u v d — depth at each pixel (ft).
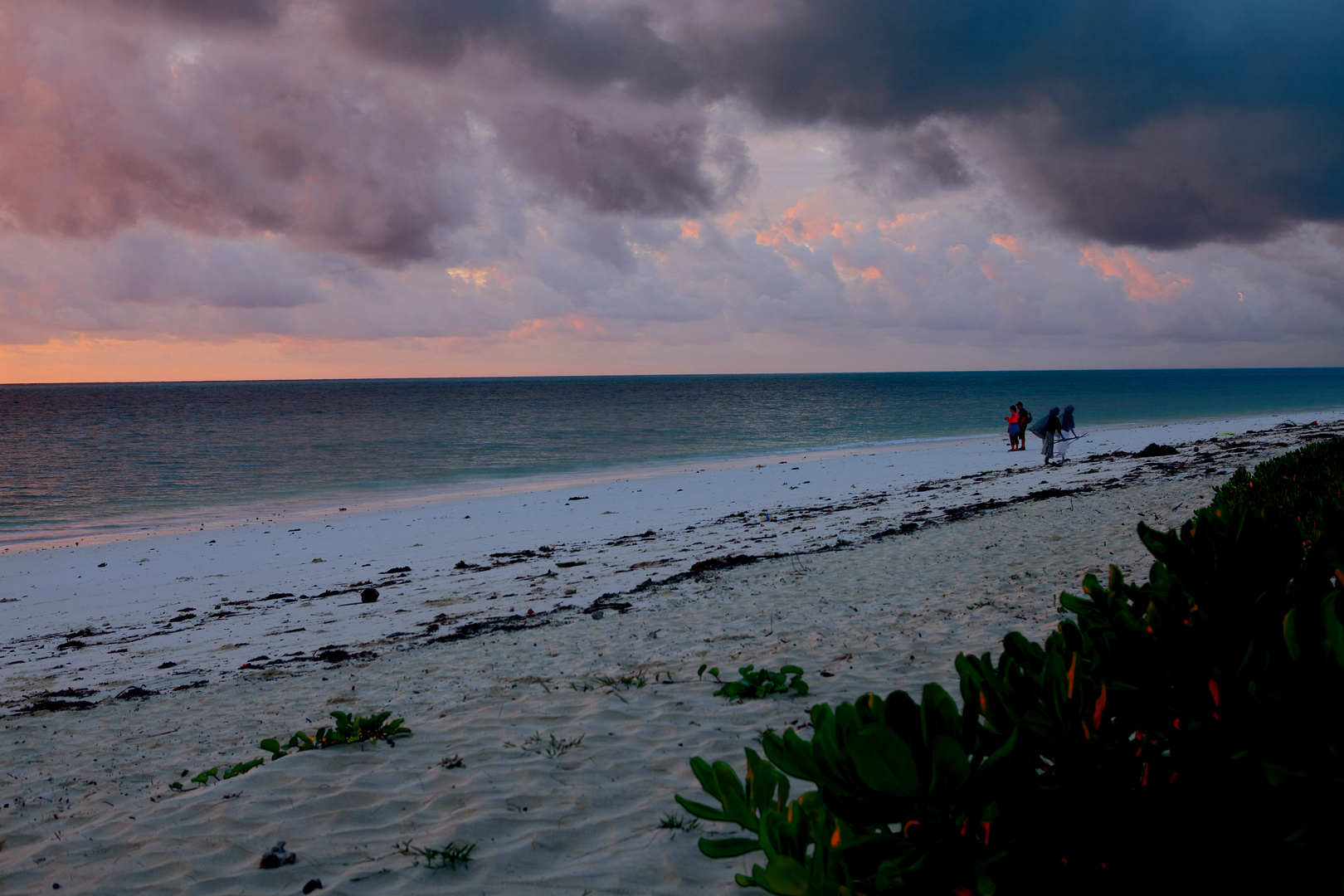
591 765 14.73
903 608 26.48
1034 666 4.76
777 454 133.08
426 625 35.37
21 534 75.92
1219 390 428.56
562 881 10.44
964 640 21.36
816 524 54.08
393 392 624.18
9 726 23.93
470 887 10.48
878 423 206.59
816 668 20.12
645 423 224.74
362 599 42.86
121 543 68.44
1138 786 4.09
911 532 45.47
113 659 35.12
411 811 13.19
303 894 10.66
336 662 29.30
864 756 3.41
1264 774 3.82
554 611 34.37
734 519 62.03
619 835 11.77
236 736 20.04
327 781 14.60
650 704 18.22
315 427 224.94
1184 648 4.52
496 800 13.37
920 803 3.48
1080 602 5.70
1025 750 3.95
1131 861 3.92
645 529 61.16
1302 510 15.12
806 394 456.04
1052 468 76.02
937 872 3.57
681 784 13.58
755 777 4.38
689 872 10.39
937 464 94.63
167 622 42.22
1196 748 4.08
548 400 410.11
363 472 120.98
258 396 551.59
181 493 102.53
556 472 116.37
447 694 21.66
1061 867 3.84
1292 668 4.03
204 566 57.88
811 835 3.97
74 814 14.83
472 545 59.52
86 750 20.18
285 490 103.35
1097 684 4.19
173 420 268.62
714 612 29.30
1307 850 3.77
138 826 13.26
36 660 36.40
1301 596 4.66
